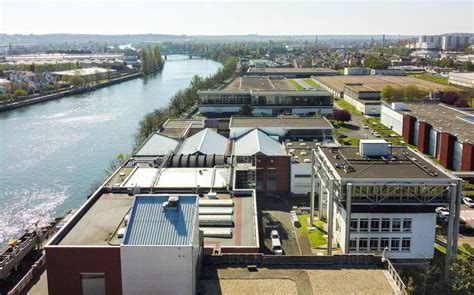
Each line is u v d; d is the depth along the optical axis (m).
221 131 147.25
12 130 179.00
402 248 74.19
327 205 84.81
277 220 94.56
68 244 51.03
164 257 41.84
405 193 71.94
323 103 191.38
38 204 110.44
